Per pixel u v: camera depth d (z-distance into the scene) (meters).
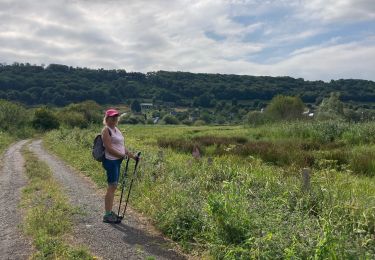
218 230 5.77
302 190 7.66
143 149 17.92
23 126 53.00
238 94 130.75
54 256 5.24
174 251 5.77
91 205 8.29
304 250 4.68
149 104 119.00
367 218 5.86
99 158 6.96
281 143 21.47
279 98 56.38
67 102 104.88
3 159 18.89
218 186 8.88
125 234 6.42
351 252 4.47
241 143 24.48
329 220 5.52
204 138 26.80
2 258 5.30
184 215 6.60
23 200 8.76
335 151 16.47
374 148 18.47
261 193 7.81
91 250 5.61
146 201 7.99
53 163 16.61
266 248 4.91
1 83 101.38
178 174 10.40
